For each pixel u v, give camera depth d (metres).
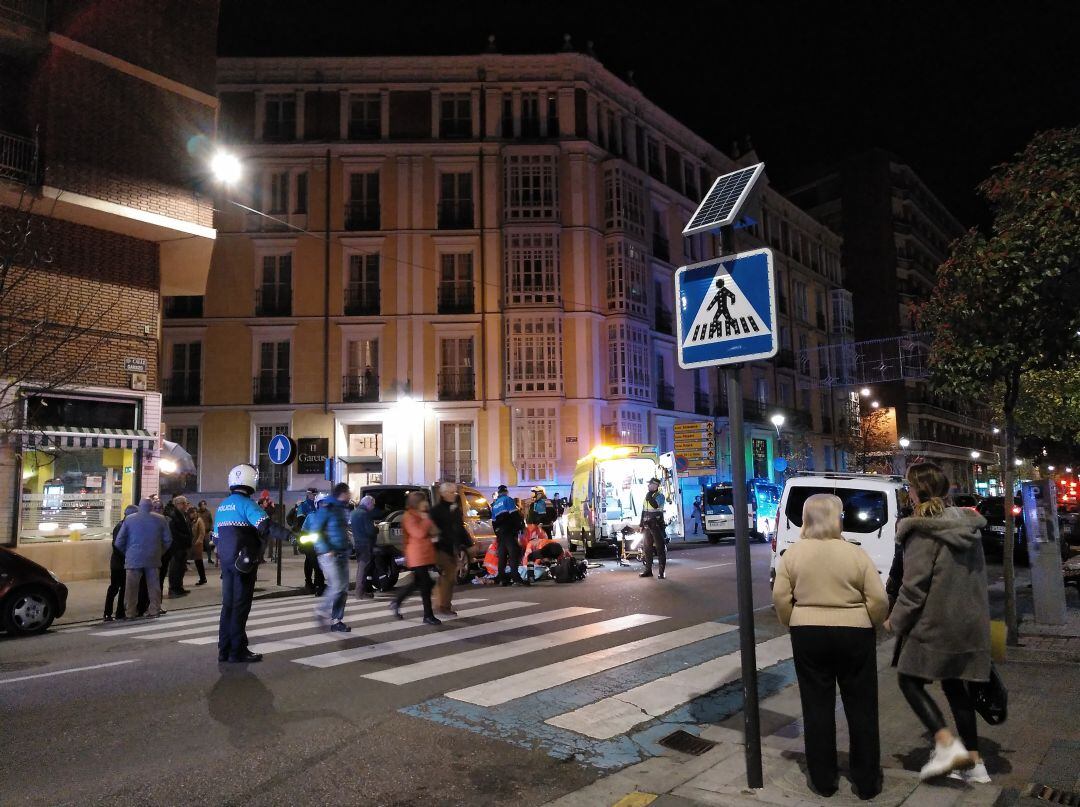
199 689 6.44
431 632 8.91
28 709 5.89
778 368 44.22
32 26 14.90
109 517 15.90
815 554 4.27
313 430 30.39
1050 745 4.95
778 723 5.77
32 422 13.37
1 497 14.38
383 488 15.41
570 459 30.58
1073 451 22.80
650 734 5.53
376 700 6.11
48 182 14.67
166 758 4.87
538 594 12.24
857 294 58.31
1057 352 7.93
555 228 31.09
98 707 5.93
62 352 15.16
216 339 30.67
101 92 15.77
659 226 36.25
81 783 4.46
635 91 34.91
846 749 5.06
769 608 10.66
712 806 4.13
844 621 4.14
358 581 12.51
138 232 16.47
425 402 30.53
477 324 30.91
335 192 31.33
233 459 30.17
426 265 31.17
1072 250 7.36
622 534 18.22
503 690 6.39
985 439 74.06
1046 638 8.20
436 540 9.80
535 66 32.28
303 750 5.04
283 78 31.58
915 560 4.43
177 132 17.08
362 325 30.78
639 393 32.31
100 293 15.89
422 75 31.91
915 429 56.47
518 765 4.88
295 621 10.09
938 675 4.29
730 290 4.54
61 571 15.05
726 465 38.16
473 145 31.53
